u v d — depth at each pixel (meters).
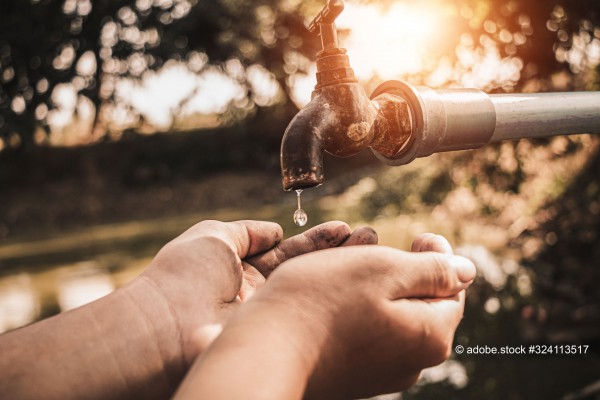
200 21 14.70
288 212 9.19
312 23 0.82
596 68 2.96
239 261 0.80
